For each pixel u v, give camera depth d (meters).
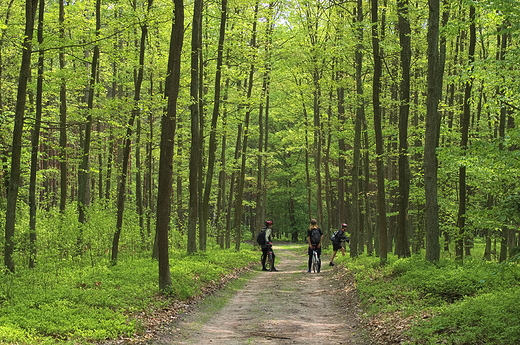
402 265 11.75
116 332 7.06
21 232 13.29
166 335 7.54
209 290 12.27
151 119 21.05
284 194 53.06
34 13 12.48
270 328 8.20
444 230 17.17
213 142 20.84
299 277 16.42
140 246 19.73
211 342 7.21
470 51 13.25
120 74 22.17
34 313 7.91
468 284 8.71
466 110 13.39
